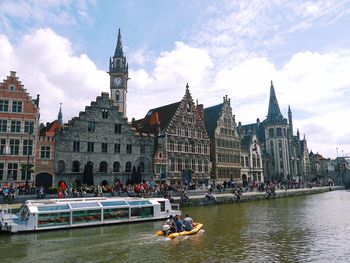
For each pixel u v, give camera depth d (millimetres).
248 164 92000
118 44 83438
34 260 19578
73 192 42500
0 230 27219
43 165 52094
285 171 122562
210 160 79938
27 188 44281
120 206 32375
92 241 24469
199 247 22688
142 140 62719
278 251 21562
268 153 126188
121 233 27516
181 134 69938
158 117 73750
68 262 19188
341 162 167000
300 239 25297
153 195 47375
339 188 119438
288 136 130125
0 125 50156
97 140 57719
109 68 81812
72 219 29609
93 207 30797
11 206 34500
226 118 85562
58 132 54250
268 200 63844
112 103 60219
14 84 51875
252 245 23297
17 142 50812
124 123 61125
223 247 22672
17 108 51500
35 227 27703
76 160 55219
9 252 21328
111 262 19156
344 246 22875
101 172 57250
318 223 33312
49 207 28734
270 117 128875
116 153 59406
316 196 77438
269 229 29828
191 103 74000
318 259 19641
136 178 55625
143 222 33312
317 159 169750
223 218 37031
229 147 84812
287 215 39625
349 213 41500
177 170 67500
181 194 48562
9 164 49844
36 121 52312
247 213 41531
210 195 52219
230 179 83062
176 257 20125
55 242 24109
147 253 21109
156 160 63688
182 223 27844
